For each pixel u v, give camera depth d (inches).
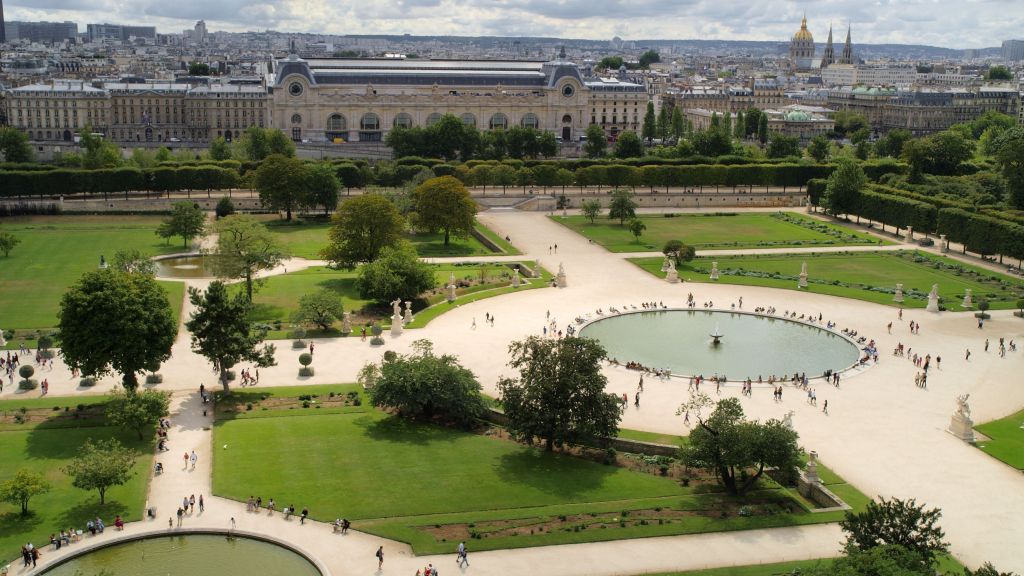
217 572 7588.6
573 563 7731.3
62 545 7824.8
